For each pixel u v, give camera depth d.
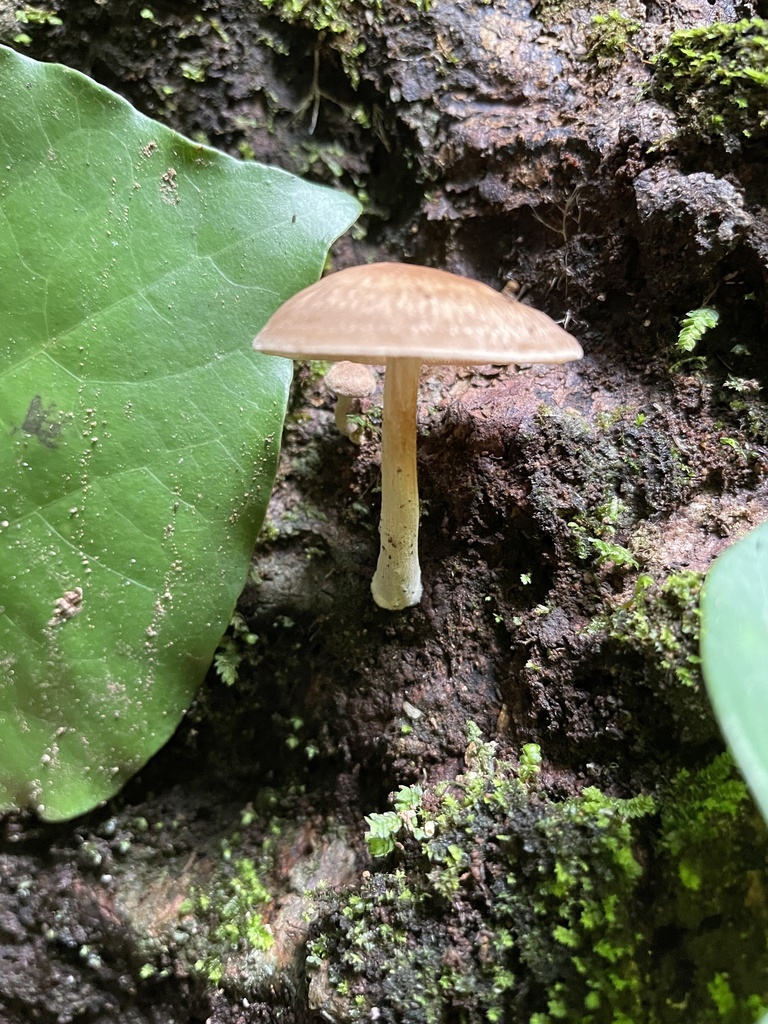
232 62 0.10
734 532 0.08
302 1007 0.08
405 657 0.10
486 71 0.11
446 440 0.10
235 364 0.09
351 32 0.10
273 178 0.09
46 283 0.08
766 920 0.06
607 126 0.10
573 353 0.07
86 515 0.08
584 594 0.08
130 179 0.09
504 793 0.08
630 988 0.07
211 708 0.10
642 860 0.07
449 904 0.07
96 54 0.10
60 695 0.08
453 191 0.11
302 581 0.10
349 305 0.06
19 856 0.09
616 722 0.08
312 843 0.09
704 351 0.09
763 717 0.05
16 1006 0.09
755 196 0.09
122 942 0.09
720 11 0.10
